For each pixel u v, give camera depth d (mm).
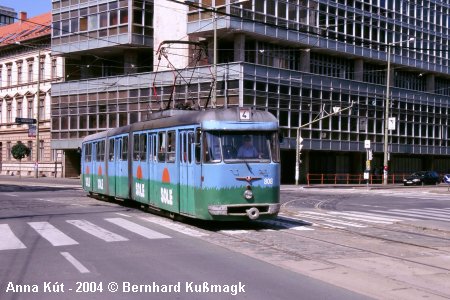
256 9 44219
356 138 53500
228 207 14211
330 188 44562
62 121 56281
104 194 24203
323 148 50031
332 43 50812
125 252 10961
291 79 47031
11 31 69500
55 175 59219
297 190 40031
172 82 47312
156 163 17688
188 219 16984
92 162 26422
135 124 20297
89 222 16062
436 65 63812
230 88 43531
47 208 20938
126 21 49875
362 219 18781
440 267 9930
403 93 59156
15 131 65312
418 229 16141
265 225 16000
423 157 67312
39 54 57125
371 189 43531
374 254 11273
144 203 18922
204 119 14578
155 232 13969
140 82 49656
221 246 11891
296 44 48344
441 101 64938
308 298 7512
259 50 46219
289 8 46906
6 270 9242
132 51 52438
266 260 10305
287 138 46812
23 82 64438
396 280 8734
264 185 14531
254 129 14672
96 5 51969
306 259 10500
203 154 14445
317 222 17359
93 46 52250
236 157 14422
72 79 57594
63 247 11547
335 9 51281
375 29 55938
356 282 8531
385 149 50844
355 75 55406
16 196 28469
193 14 44938
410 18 60344
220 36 45375
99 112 52812
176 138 16078
